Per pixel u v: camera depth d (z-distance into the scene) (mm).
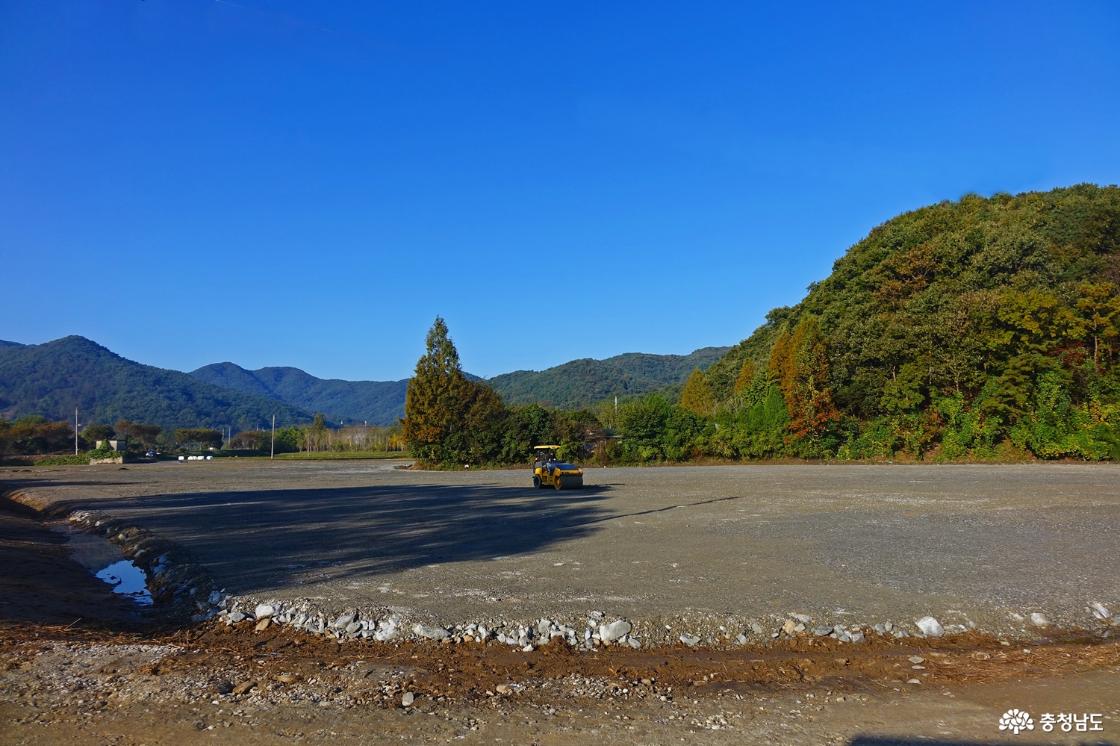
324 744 5363
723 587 10797
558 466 30109
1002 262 53312
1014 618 9320
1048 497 22750
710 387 87125
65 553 16500
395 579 11625
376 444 113812
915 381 45938
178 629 9750
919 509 20219
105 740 5410
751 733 5699
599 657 8141
